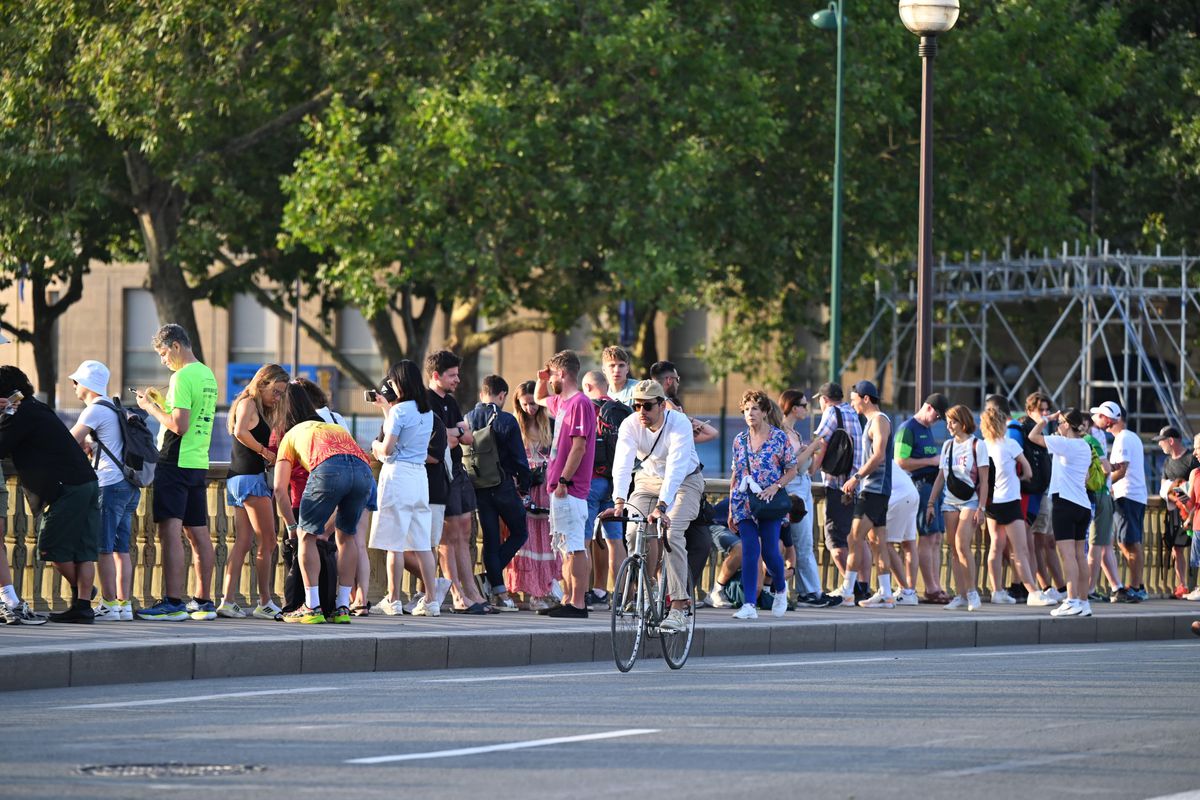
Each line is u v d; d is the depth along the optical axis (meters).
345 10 119.25
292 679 43.88
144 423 50.81
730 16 124.06
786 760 30.70
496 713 36.72
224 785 27.50
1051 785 28.59
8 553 52.62
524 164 114.88
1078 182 140.88
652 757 30.86
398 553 54.62
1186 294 119.94
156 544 55.06
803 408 64.69
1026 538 67.06
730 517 57.44
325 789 27.22
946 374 139.38
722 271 139.25
